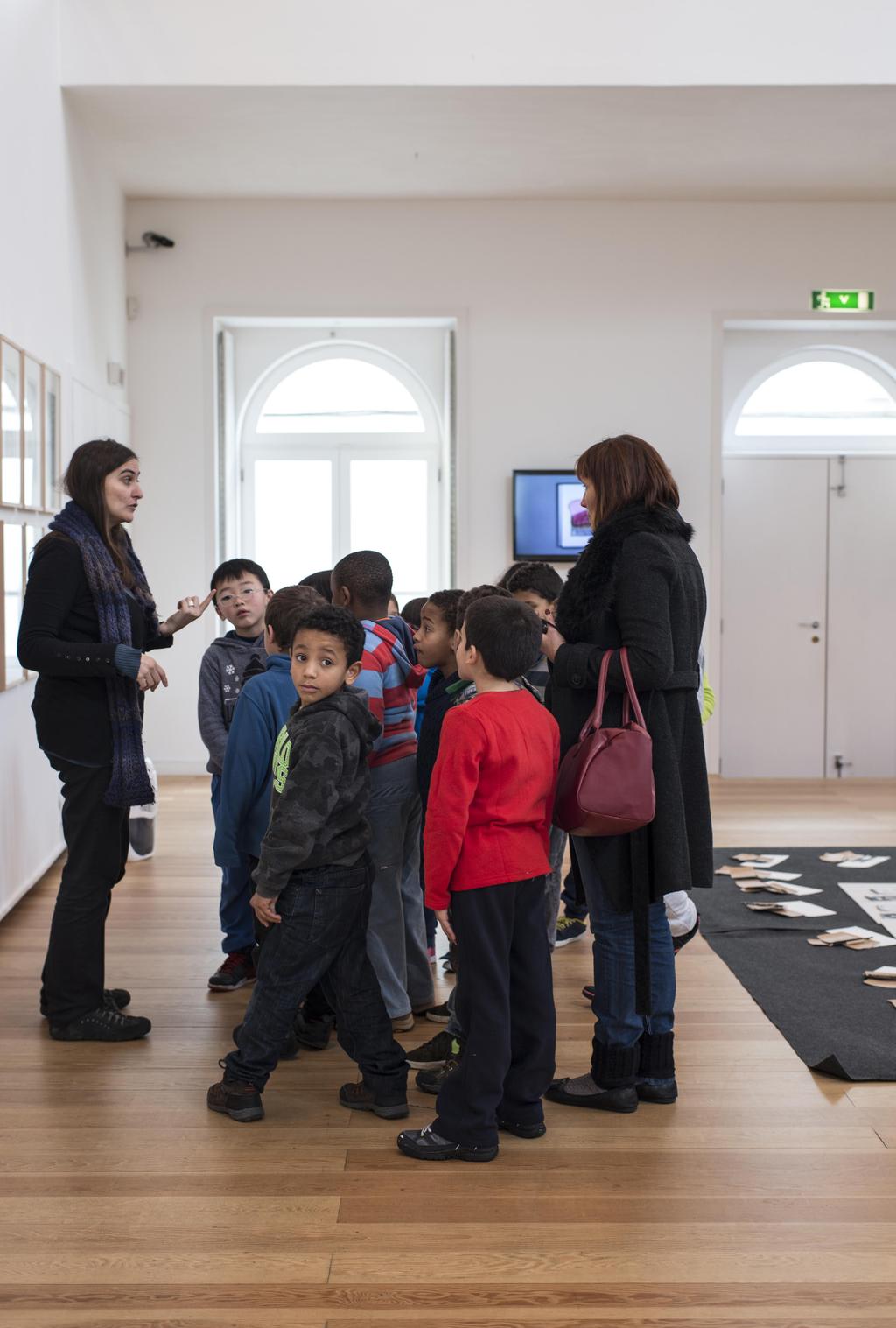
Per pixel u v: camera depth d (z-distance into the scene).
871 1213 2.37
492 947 2.56
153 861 5.57
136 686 3.30
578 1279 2.13
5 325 4.68
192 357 7.81
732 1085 3.02
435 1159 2.59
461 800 2.50
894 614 8.38
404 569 8.46
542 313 7.87
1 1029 3.40
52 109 5.71
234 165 7.14
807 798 7.43
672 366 7.90
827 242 7.89
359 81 6.05
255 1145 2.66
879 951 4.15
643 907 2.67
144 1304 2.06
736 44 6.05
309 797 2.58
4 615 4.46
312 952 2.69
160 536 7.88
